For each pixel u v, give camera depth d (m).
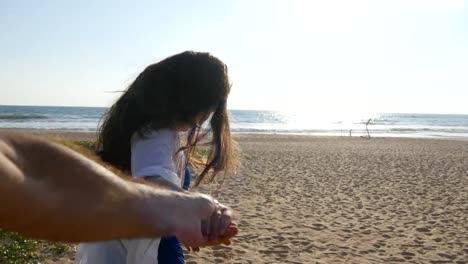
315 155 22.53
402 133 54.62
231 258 6.29
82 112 91.75
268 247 6.90
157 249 1.89
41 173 0.52
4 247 5.90
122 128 1.94
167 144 1.90
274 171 15.88
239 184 12.66
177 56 2.02
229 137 2.17
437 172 16.70
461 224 8.84
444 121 105.50
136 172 1.82
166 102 1.93
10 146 0.52
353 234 7.88
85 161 0.60
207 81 1.99
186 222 0.86
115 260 1.94
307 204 10.35
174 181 1.80
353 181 14.03
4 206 0.45
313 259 6.47
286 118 104.12
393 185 13.42
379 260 6.57
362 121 97.94
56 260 5.96
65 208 0.52
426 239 7.74
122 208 0.62
